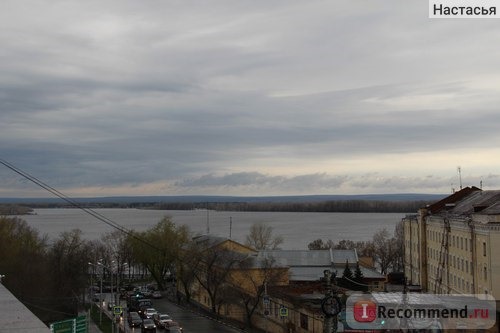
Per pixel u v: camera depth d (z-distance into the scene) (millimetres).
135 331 62594
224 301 66625
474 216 59094
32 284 60344
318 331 45469
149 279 128625
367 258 92938
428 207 80062
